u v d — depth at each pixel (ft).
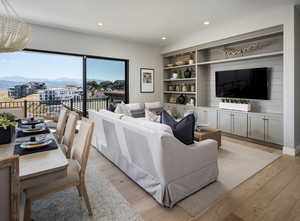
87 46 15.64
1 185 2.40
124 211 5.65
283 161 9.52
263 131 12.36
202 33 15.16
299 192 6.64
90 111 11.71
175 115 17.11
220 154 10.53
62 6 10.44
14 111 11.50
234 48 14.98
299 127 10.90
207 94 17.47
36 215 5.43
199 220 5.27
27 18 12.16
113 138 8.64
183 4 10.32
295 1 9.91
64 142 7.73
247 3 10.30
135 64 18.61
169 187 5.71
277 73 12.71
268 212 5.60
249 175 7.94
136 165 7.13
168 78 21.15
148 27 14.10
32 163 4.07
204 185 6.90
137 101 18.99
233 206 5.88
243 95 14.37
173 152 5.71
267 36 12.55
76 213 5.54
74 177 5.19
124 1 9.90
